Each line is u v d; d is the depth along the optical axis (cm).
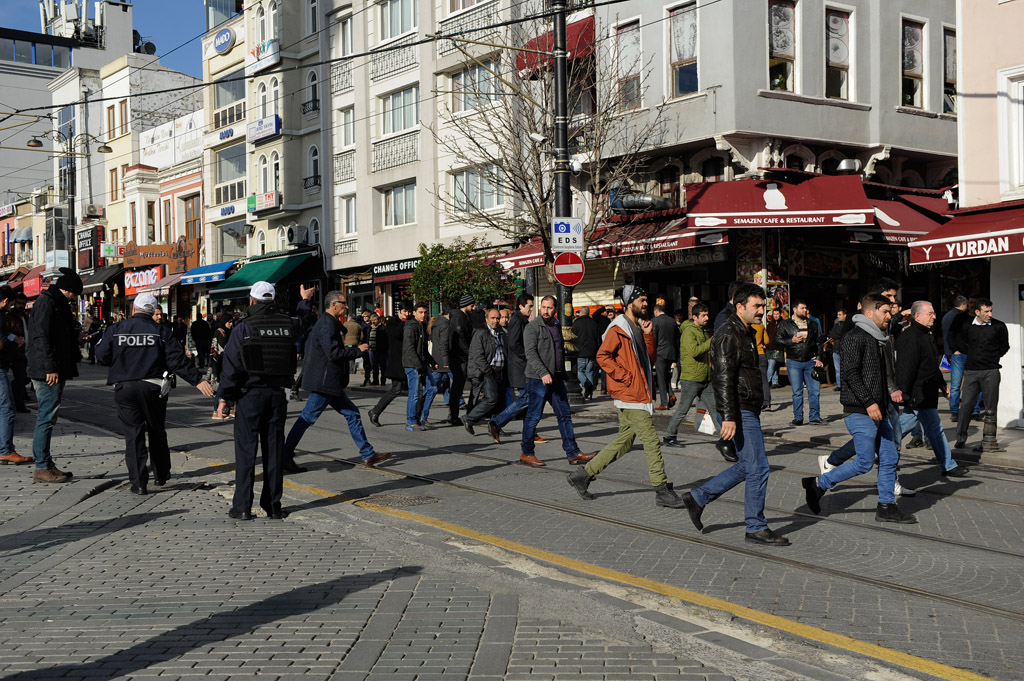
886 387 783
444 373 1489
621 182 2230
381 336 2373
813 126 2106
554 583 600
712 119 2034
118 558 666
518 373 1244
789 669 455
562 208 1708
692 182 2128
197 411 1745
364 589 585
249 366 790
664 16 2138
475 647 481
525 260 2280
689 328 1219
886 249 2220
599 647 484
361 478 1020
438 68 2888
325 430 1425
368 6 3228
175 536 736
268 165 3728
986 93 1466
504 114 2269
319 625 516
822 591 593
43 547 702
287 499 905
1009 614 546
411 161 3056
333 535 741
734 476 731
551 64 2136
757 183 2006
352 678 439
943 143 2320
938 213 2230
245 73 3850
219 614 536
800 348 1435
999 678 449
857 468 773
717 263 2127
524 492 931
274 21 3653
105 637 497
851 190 1981
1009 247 1306
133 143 4812
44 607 551
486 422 1504
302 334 1877
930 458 1139
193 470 1053
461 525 788
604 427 1455
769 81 2058
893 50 2228
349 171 3381
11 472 1013
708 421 1195
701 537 736
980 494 918
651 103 2180
